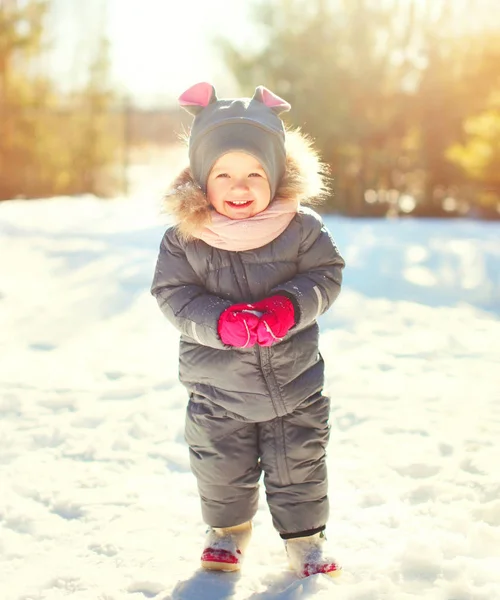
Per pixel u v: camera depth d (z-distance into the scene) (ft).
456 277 25.27
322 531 8.10
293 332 7.91
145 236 32.86
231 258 7.92
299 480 7.97
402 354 17.28
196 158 8.12
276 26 50.39
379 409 13.51
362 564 8.04
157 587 7.72
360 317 20.62
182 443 12.08
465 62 47.65
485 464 10.79
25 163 58.59
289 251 8.00
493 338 18.69
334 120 48.75
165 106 84.48
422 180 49.60
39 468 10.99
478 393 14.43
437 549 8.20
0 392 14.51
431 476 10.58
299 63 49.42
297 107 49.39
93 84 61.11
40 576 7.97
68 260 27.61
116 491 10.20
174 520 9.34
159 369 16.24
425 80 48.26
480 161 45.06
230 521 8.07
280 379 7.83
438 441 11.80
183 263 8.05
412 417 13.05
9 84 56.80
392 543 8.54
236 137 7.85
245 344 7.34
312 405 8.07
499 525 8.92
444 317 20.71
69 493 10.09
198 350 7.97
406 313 21.03
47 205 50.34
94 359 17.02
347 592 7.34
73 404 13.92
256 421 7.91
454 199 49.57
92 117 61.46
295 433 7.97
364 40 48.62
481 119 45.11
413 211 49.67
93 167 62.08
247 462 8.01
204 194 8.00
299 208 8.28
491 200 46.70
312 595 7.30
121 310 21.21
